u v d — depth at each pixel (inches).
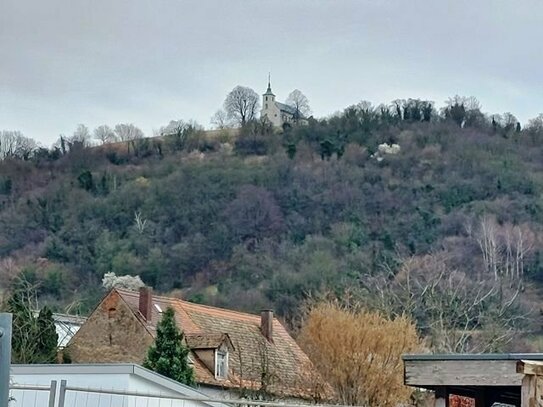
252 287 2947.8
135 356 1622.8
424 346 1739.7
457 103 4138.8
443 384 650.2
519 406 721.0
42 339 1555.1
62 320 2053.4
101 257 3181.6
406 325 1583.4
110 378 835.4
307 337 1619.1
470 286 2447.1
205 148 4136.3
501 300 2394.2
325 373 1545.3
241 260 3115.2
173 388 867.4
